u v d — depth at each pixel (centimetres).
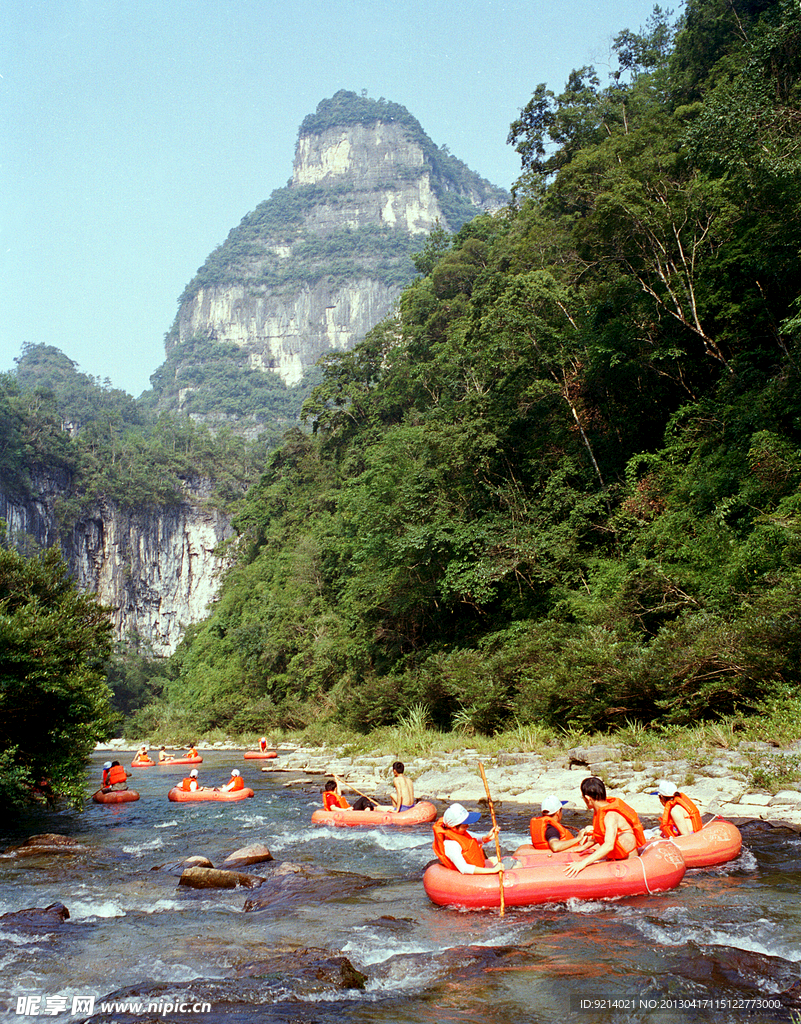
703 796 1074
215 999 503
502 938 605
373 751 2227
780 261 2091
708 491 1923
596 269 2753
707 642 1432
